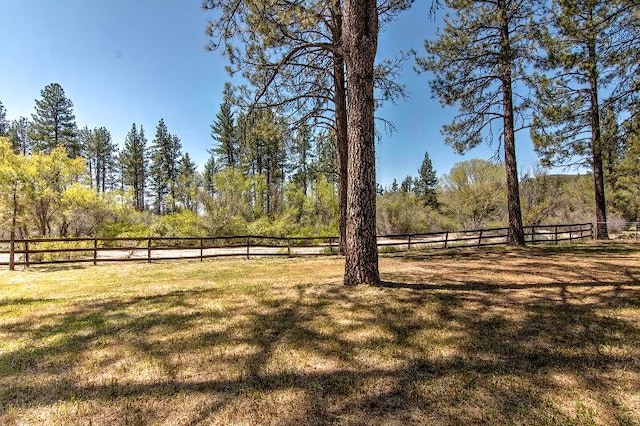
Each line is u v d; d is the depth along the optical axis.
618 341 3.76
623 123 10.66
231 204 22.67
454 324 4.39
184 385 3.07
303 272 8.91
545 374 3.11
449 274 7.76
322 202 26.56
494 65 12.71
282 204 27.41
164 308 5.50
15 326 4.75
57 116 39.88
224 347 3.88
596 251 11.23
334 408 2.67
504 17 11.96
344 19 6.50
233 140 38.31
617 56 9.91
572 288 6.12
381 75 11.44
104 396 2.91
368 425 2.45
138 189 51.88
